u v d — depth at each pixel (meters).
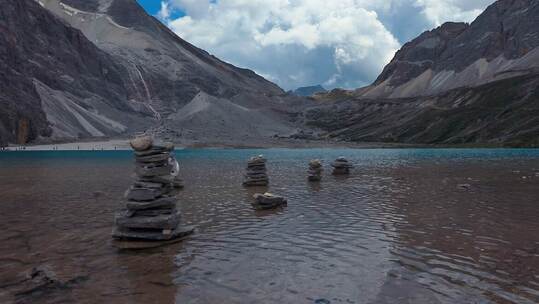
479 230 18.78
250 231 19.20
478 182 38.59
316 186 36.91
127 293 11.81
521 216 21.94
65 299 11.39
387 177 44.97
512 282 12.27
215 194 32.25
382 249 15.87
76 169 58.47
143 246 16.84
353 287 12.08
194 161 81.81
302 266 14.01
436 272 13.21
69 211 24.69
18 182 40.91
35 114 170.00
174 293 11.80
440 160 80.19
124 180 42.94
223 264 14.37
